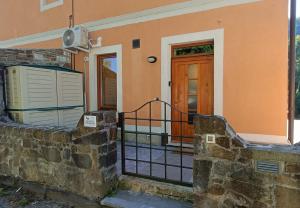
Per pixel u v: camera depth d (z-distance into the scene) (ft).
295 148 7.75
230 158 8.29
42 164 12.32
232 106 15.40
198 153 8.81
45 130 12.10
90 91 21.54
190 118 14.23
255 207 7.96
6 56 18.21
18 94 15.40
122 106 19.80
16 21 26.96
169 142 17.54
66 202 11.68
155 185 10.75
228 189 8.38
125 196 10.80
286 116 14.11
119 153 16.03
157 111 18.07
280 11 13.93
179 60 17.43
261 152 7.79
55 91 17.71
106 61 21.38
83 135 10.98
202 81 16.72
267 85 14.44
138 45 18.74
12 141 13.38
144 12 18.25
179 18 16.90
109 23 20.08
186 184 10.33
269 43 14.26
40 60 20.40
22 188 13.17
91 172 10.88
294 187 7.34
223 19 15.40
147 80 18.47
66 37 21.09
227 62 15.42
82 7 21.66
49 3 24.56
